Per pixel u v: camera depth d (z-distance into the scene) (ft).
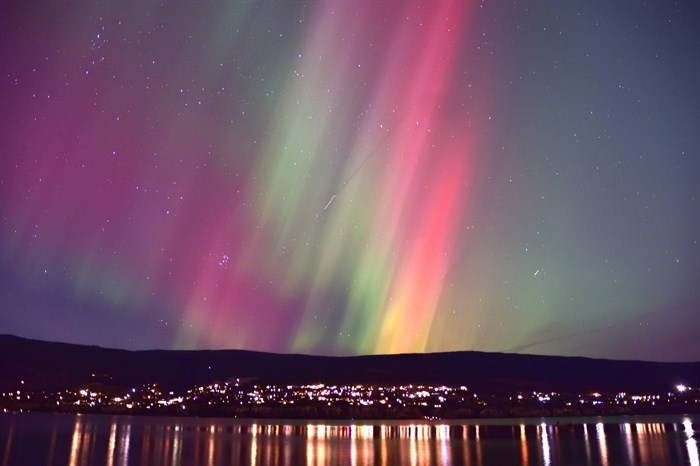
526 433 289.74
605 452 188.55
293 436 272.92
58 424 301.02
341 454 188.44
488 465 158.92
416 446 219.61
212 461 163.02
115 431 267.18
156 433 264.52
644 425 341.00
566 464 158.92
